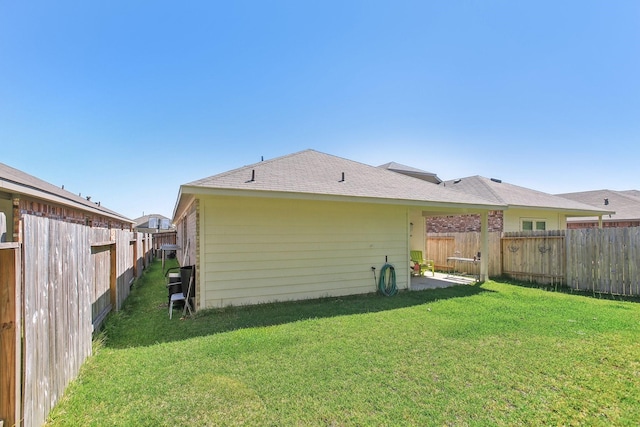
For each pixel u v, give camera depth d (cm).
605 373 362
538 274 984
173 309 690
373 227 860
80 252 381
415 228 1315
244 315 620
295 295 755
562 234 930
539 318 579
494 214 1323
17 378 231
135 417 282
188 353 423
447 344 451
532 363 388
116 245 676
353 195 705
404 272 902
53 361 294
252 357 409
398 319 578
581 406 298
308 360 399
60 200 1015
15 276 232
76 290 364
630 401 306
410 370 371
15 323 231
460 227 1490
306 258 771
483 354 415
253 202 716
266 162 855
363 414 286
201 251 668
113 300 661
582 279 878
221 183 622
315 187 704
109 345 461
